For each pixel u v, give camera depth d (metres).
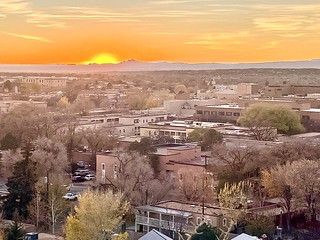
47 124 161.62
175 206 89.69
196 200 98.06
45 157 111.38
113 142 142.62
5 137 143.50
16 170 94.44
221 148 118.25
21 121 158.38
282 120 167.88
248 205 91.12
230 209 81.50
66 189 101.12
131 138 151.38
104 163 115.44
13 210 91.06
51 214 87.12
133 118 195.38
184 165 113.31
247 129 162.38
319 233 87.44
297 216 92.88
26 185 92.56
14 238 73.06
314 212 92.06
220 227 81.62
